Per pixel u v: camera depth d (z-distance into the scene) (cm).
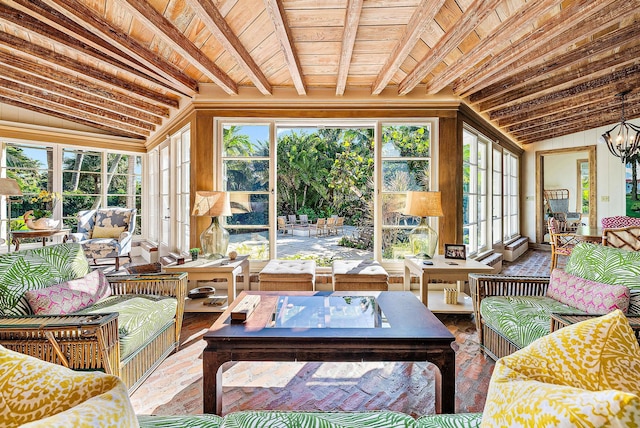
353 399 186
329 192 1075
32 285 188
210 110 385
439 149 385
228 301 304
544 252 690
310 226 987
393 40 280
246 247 402
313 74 347
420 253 345
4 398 66
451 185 384
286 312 199
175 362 229
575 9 215
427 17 219
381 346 161
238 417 113
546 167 922
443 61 335
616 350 73
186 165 435
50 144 530
